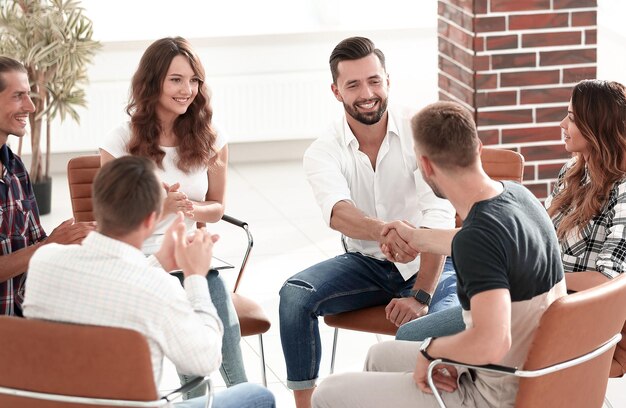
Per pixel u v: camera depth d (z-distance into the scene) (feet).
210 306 9.18
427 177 9.64
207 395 9.18
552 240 9.38
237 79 27.63
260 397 10.00
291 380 12.91
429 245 11.68
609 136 11.57
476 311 8.71
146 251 12.92
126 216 8.62
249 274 20.16
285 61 27.96
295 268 20.51
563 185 12.71
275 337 17.26
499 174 13.76
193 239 9.43
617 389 14.55
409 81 28.66
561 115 19.44
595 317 9.23
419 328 11.68
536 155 19.51
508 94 19.25
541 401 9.23
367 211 13.74
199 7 28.76
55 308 8.77
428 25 28.37
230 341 12.41
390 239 11.98
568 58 19.24
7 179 11.62
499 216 9.00
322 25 28.60
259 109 27.96
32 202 12.03
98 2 28.19
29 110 11.73
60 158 28.07
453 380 9.73
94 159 13.76
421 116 9.41
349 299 13.07
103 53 26.96
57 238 11.17
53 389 8.64
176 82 13.08
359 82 12.87
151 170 8.79
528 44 19.11
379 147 13.60
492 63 19.11
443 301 12.73
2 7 23.70
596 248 11.73
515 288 9.04
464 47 19.49
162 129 13.44
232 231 23.07
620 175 11.61
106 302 8.61
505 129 19.38
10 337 8.55
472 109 19.33
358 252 13.57
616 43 26.05
